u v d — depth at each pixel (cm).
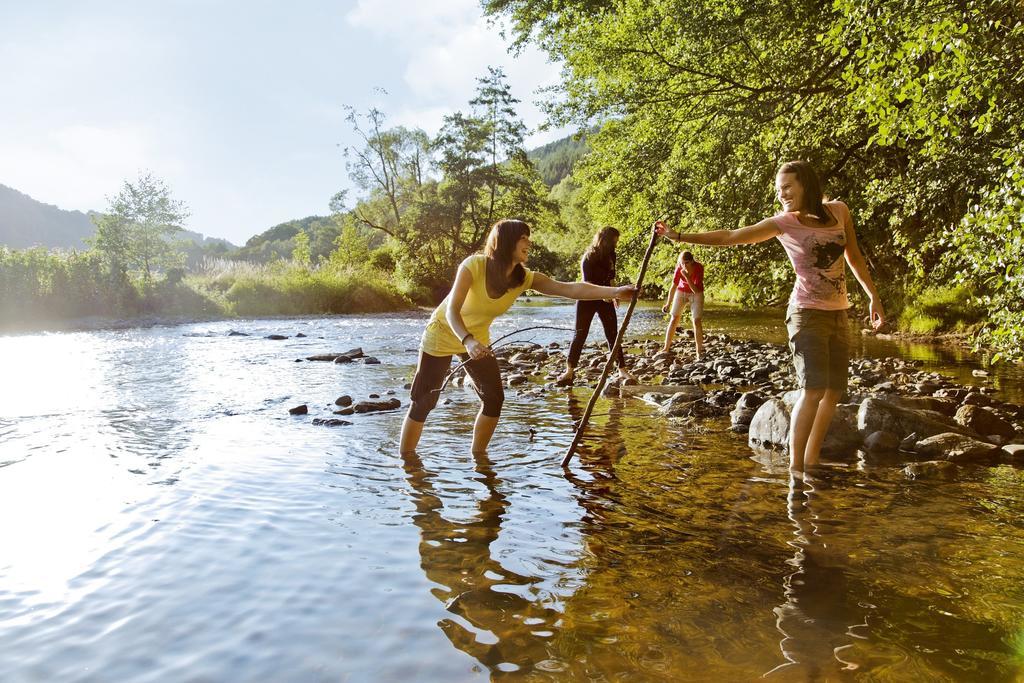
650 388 770
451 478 414
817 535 319
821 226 441
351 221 5094
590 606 248
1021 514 345
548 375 923
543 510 356
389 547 304
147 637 226
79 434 534
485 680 199
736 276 1633
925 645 219
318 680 200
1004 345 699
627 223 1833
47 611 245
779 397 600
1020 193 600
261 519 340
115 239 2380
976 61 664
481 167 4469
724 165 1552
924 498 374
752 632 228
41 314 2086
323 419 584
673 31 1464
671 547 306
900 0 716
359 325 2025
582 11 1806
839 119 1418
